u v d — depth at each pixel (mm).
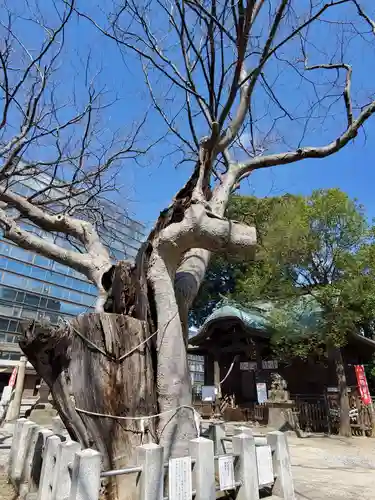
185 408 4102
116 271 4578
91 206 7953
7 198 5664
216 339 17953
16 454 5270
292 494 4211
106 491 3420
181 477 3279
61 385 3660
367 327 18219
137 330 4191
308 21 4895
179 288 5000
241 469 3898
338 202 12586
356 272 12148
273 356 16094
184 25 5301
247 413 15430
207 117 6027
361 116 5617
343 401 12789
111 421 3674
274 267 12969
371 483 6086
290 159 6098
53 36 5820
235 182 6117
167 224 5012
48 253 5477
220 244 4426
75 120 7055
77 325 3916
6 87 5598
